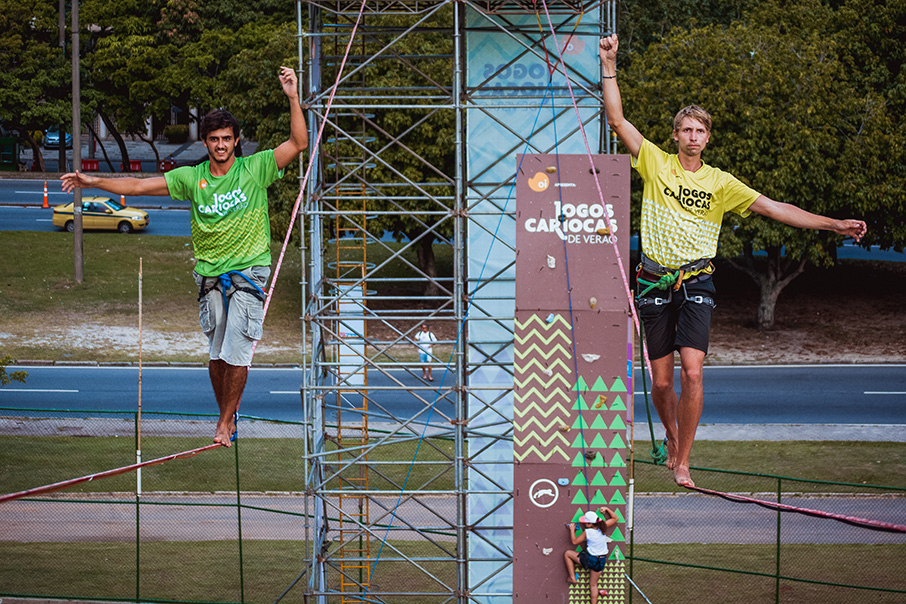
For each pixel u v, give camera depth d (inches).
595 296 611.2
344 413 1619.1
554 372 614.5
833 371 1945.1
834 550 1178.6
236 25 3346.5
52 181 3238.2
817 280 2527.1
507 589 877.2
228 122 525.7
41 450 1440.7
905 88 2198.6
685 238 506.3
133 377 1860.2
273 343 2098.9
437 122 1919.3
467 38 847.7
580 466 617.9
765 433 1582.2
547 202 610.2
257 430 1558.8
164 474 1380.4
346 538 1190.3
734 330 2192.4
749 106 1956.2
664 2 2618.1
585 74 845.2
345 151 1722.4
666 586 1081.4
